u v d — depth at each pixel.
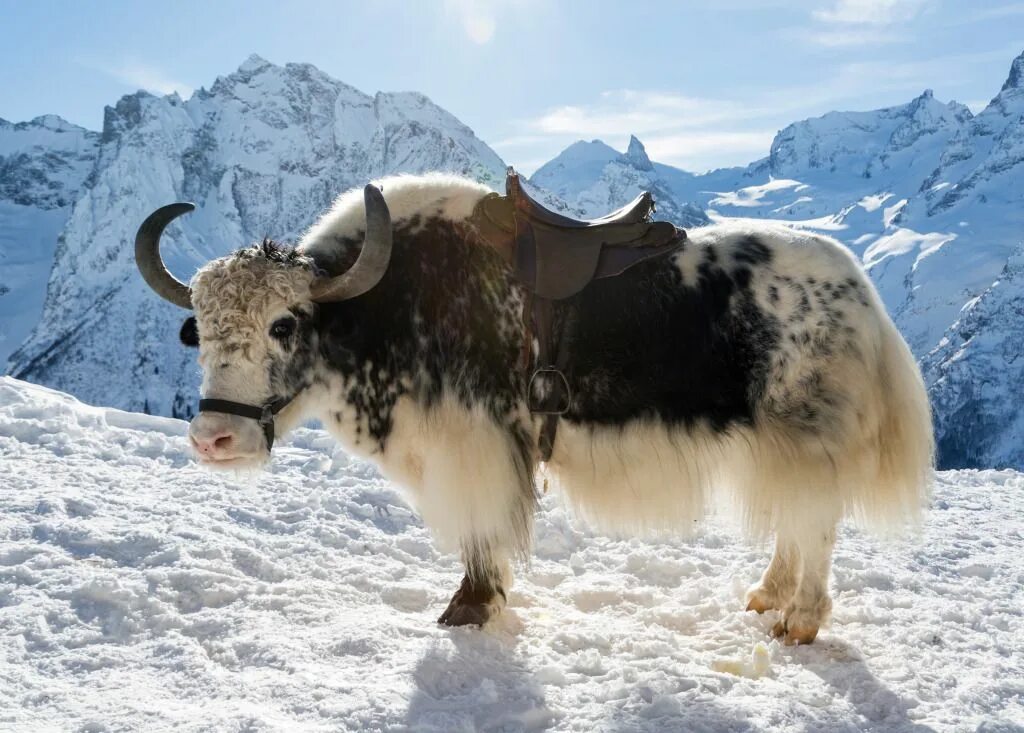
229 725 2.99
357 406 4.09
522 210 4.14
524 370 4.07
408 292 4.04
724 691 3.55
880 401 4.11
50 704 3.15
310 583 4.44
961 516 6.69
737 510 4.27
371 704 3.20
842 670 3.79
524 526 4.11
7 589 4.01
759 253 4.12
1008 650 4.08
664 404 4.05
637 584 4.96
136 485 5.89
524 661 3.76
